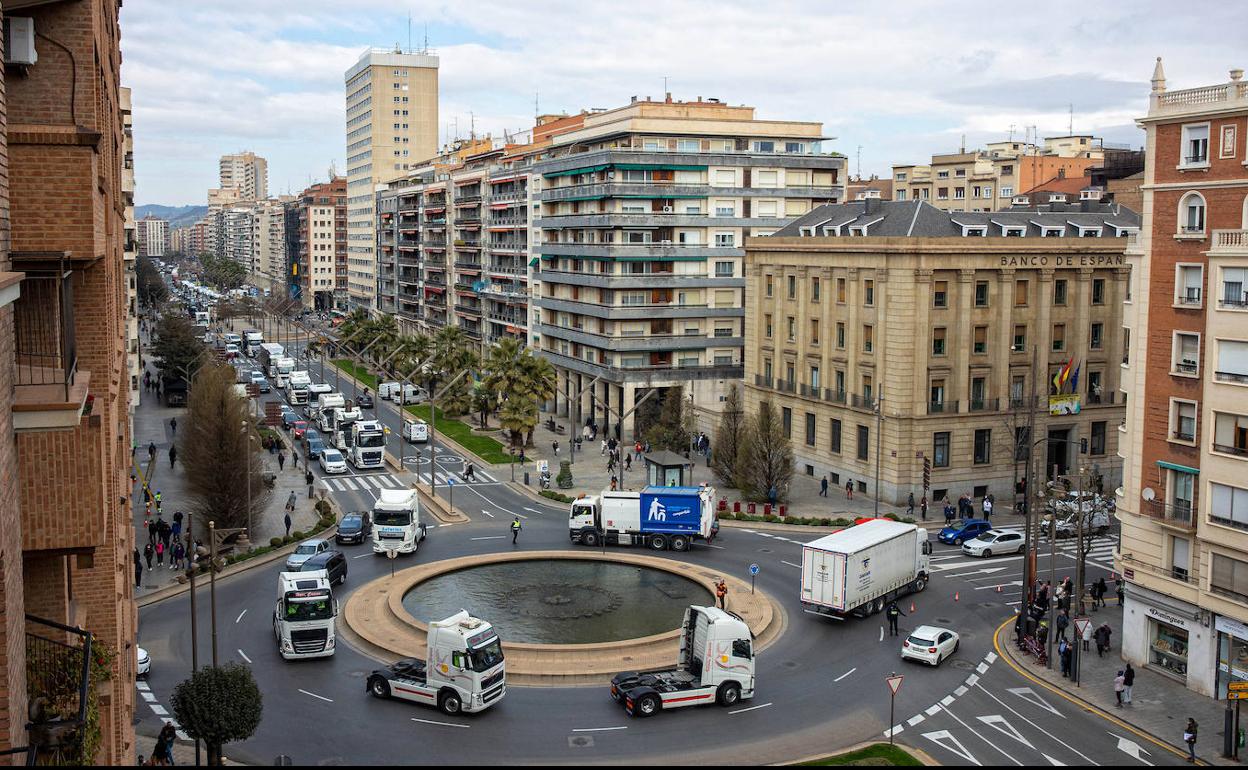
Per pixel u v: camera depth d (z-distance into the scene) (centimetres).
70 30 1852
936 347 7650
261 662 4509
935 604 5500
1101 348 8188
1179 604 4359
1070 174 14562
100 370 2095
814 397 8550
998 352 7800
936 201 15388
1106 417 8188
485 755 3566
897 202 8350
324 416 11100
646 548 6481
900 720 3969
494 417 12131
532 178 12262
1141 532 4547
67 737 1592
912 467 7612
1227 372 4088
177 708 3272
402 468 9156
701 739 3747
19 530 1324
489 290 13938
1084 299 8044
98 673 1988
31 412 1357
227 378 9312
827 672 4478
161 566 6056
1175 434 4378
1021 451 7812
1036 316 7925
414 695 4025
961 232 7831
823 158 10825
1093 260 8019
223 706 3256
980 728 3900
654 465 7838
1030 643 4741
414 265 18350
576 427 11362
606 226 10288
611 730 3816
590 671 4328
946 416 7644
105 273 2084
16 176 1658
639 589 5597
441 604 5284
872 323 7825
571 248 11106
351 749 3609
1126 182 11806
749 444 7656
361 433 9281
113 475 2281
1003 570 6194
